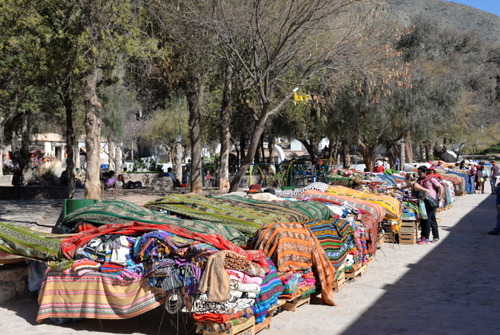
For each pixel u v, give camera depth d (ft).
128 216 22.34
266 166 82.94
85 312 20.01
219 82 84.02
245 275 18.25
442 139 185.78
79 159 164.25
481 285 27.55
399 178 62.90
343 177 53.83
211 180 109.40
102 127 117.39
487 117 169.07
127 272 19.29
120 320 21.50
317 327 20.72
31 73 48.60
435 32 108.06
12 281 24.43
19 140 145.18
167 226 20.62
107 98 112.27
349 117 91.81
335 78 57.77
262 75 49.73
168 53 56.24
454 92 99.66
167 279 18.39
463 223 53.72
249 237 22.97
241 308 18.29
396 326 20.81
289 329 20.47
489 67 196.85
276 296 20.58
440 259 34.91
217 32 49.70
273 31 51.39
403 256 36.11
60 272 20.57
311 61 55.98
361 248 29.53
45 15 46.78
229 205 26.50
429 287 27.32
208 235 20.08
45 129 131.03
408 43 101.65
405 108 93.09
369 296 25.55
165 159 209.05
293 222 24.22
